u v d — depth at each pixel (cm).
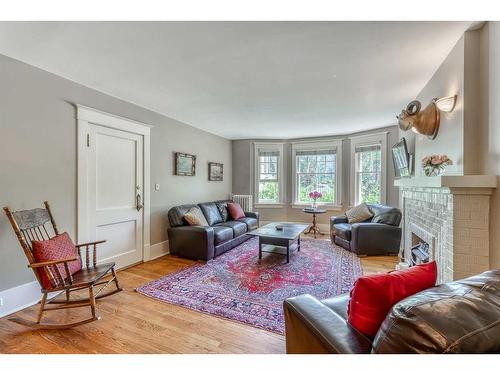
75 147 269
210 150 534
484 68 177
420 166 305
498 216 167
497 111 165
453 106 204
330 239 490
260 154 610
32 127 231
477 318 68
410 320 70
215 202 500
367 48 200
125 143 330
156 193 382
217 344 171
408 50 204
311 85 277
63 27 172
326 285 269
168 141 409
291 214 603
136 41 190
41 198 239
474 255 175
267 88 286
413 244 302
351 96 311
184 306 224
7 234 214
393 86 279
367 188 509
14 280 218
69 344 171
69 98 262
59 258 201
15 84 219
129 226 337
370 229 374
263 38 186
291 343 122
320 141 571
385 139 471
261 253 362
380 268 325
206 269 320
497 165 166
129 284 274
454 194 179
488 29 172
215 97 317
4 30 176
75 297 244
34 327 186
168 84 275
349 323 106
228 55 212
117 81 267
